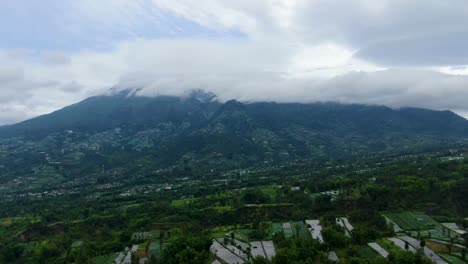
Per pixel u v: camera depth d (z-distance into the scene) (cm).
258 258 18762
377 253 19625
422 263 17312
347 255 19488
